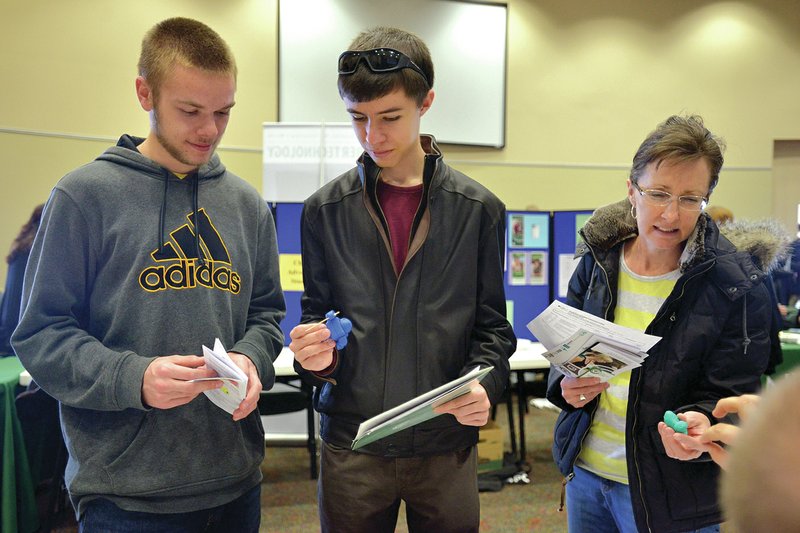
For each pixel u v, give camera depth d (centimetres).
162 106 115
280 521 292
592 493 140
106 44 540
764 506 35
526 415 486
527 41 673
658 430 121
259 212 140
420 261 125
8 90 506
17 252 302
